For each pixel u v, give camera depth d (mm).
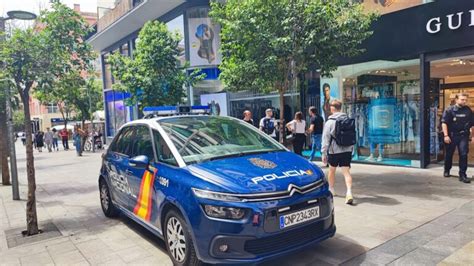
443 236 4371
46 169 13977
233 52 8062
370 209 5617
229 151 4293
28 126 5562
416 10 8703
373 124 10180
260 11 7051
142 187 4516
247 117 9570
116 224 5723
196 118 5098
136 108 20500
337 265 3750
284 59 7438
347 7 7566
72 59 5906
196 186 3510
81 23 5938
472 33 7797
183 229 3600
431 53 8602
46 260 4371
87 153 21031
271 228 3287
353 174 8695
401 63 9461
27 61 5379
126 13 17281
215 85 15750
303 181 3643
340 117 6051
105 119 24969
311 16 6879
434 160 9688
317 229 3678
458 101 7277
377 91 10039
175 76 11781
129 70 11656
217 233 3289
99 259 4297
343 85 10836
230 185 3395
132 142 5266
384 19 9336
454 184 7066
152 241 4824
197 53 15773
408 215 5238
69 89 6082
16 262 4359
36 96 6172
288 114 12820
